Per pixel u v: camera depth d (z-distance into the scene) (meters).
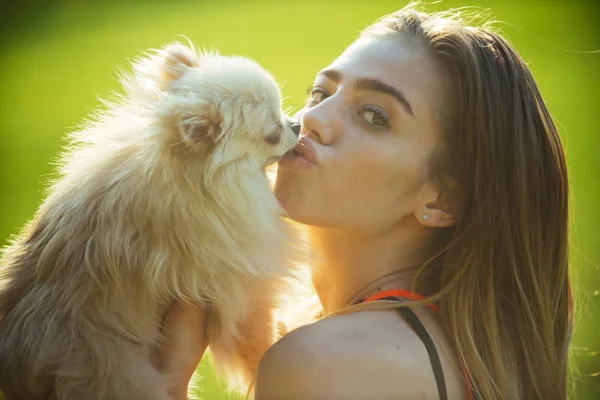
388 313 2.63
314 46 17.12
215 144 3.12
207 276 3.04
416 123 2.74
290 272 3.33
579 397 5.16
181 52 3.50
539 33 17.48
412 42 2.83
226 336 3.15
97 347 2.86
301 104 11.88
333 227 2.84
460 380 2.57
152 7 22.48
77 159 3.25
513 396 2.68
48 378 2.87
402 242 2.90
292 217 2.87
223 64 3.47
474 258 2.73
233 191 3.14
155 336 2.97
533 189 2.78
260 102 3.32
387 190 2.78
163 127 3.04
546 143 2.83
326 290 3.05
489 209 2.73
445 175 2.78
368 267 2.91
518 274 2.79
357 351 2.42
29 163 11.45
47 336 2.88
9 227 8.74
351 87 2.81
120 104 3.46
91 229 2.97
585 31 17.77
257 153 3.28
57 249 3.02
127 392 2.85
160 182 2.96
